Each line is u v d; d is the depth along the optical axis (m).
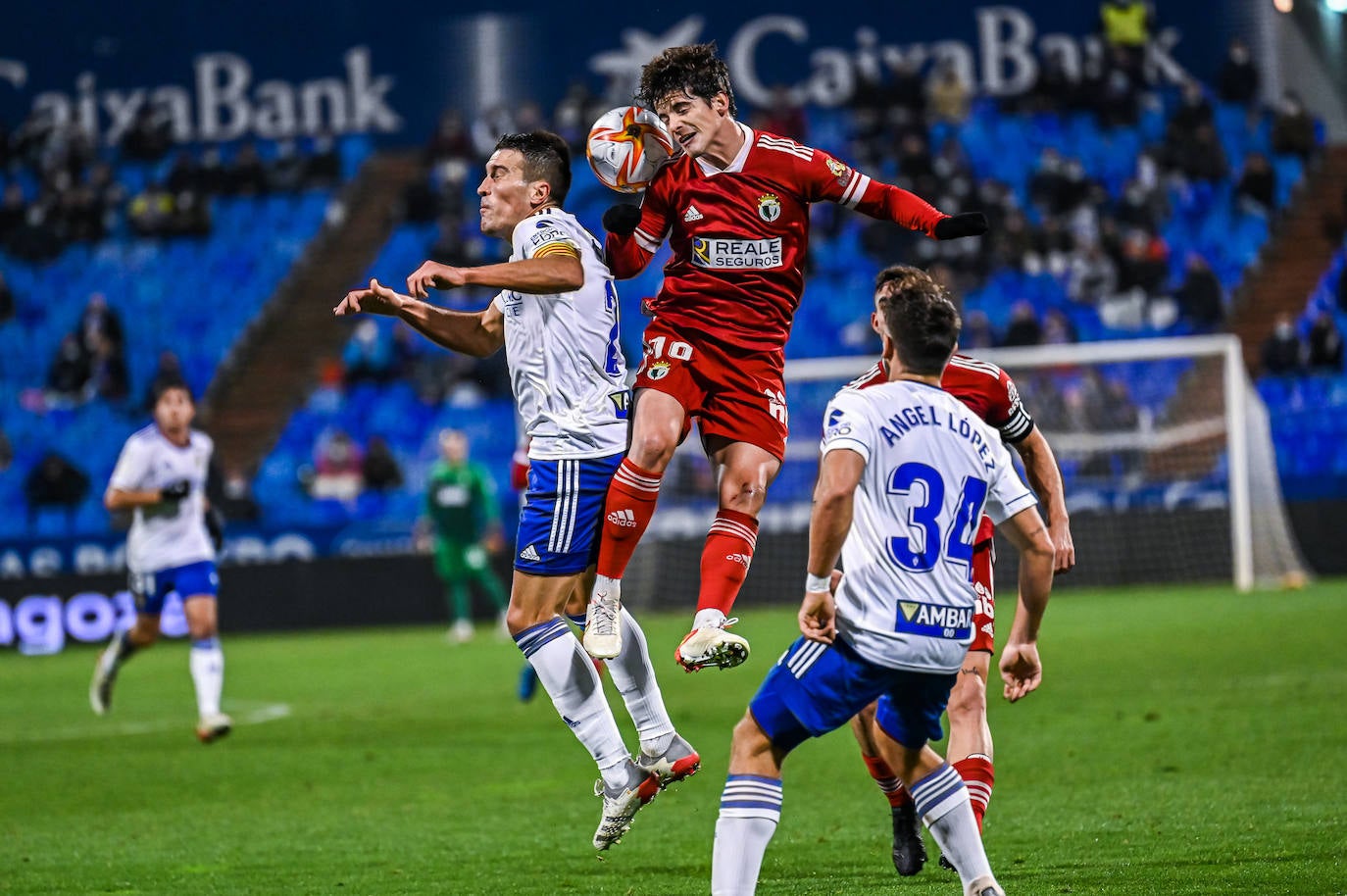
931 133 89.00
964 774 17.94
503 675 47.72
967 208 82.38
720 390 18.45
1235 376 63.84
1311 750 27.08
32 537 68.38
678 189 18.48
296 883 19.70
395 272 87.31
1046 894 16.98
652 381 18.47
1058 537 18.27
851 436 14.22
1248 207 84.44
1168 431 68.69
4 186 92.19
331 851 22.09
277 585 68.44
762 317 18.45
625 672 19.12
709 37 91.69
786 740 14.70
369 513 74.31
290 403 82.44
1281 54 88.75
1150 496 68.75
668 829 23.23
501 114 90.12
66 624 66.69
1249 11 88.62
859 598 14.35
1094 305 79.56
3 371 85.06
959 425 14.72
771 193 18.16
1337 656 41.06
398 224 88.81
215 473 34.97
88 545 68.19
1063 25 89.38
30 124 92.94
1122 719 32.38
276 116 93.69
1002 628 49.25
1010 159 88.31
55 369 81.31
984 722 18.31
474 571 61.59
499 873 19.92
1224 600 58.50
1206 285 78.25
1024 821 22.05
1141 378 69.06
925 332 14.79
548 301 18.53
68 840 23.77
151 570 34.25
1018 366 69.00
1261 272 82.94
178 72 93.44
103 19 93.19
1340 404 74.00
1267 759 26.41
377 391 80.06
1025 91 89.50
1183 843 19.67
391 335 81.94
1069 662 42.94
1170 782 24.66
